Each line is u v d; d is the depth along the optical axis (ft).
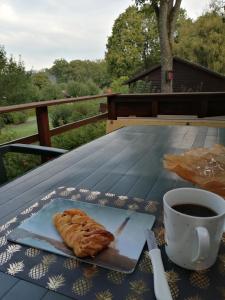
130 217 2.26
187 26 75.36
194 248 1.56
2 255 1.82
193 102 12.14
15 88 36.09
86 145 4.92
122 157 4.16
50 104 8.06
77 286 1.54
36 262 1.74
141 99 12.67
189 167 2.68
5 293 1.51
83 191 2.88
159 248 1.83
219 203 1.78
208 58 70.54
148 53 83.71
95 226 1.94
